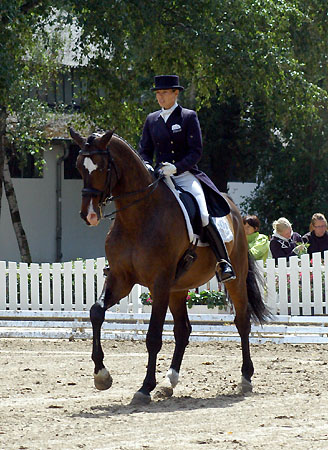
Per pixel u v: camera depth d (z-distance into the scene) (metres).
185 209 9.72
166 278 9.37
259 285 11.69
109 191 9.12
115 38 23.25
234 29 24.55
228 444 6.97
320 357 13.62
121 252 9.40
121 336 16.16
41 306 17.97
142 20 23.41
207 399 9.55
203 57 24.78
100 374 9.26
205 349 14.69
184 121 10.05
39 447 6.97
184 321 10.40
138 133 26.73
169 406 9.07
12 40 21.75
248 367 10.55
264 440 7.14
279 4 26.61
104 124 25.92
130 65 25.39
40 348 15.09
